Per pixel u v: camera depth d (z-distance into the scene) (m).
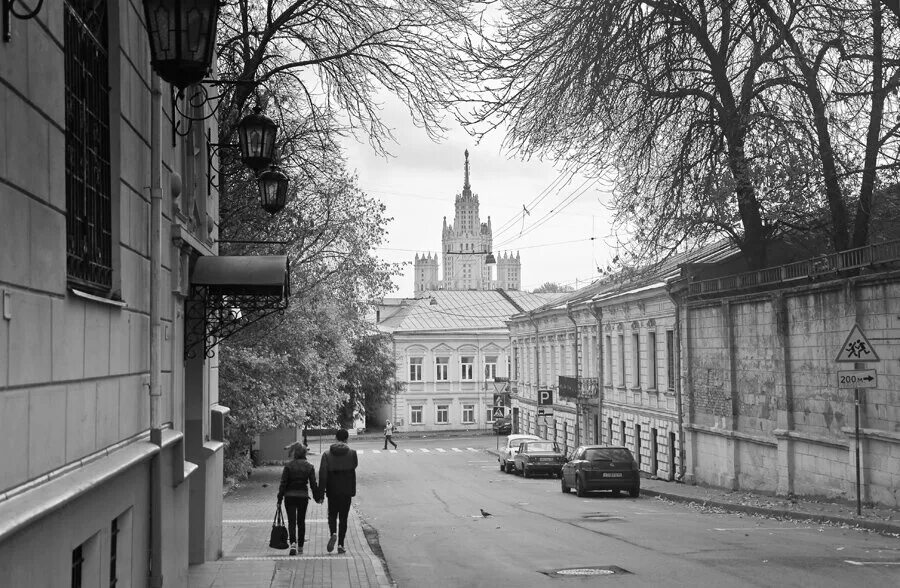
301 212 27.34
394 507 25.72
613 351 42.34
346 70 16.84
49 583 5.02
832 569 11.27
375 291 34.38
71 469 5.65
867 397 19.66
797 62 19.34
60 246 5.39
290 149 19.67
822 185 21.75
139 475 7.89
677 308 32.22
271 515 22.64
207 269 11.76
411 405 81.94
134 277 7.77
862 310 19.83
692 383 31.06
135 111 7.82
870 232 25.33
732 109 21.88
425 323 83.25
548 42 16.92
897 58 19.11
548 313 54.66
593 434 46.09
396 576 12.34
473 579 11.89
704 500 24.58
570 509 23.41
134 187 7.76
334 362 38.44
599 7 16.70
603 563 12.77
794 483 23.44
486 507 24.75
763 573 11.16
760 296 25.17
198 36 6.62
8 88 4.49
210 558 13.27
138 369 7.93
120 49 7.16
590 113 18.14
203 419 12.83
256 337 29.86
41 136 5.03
